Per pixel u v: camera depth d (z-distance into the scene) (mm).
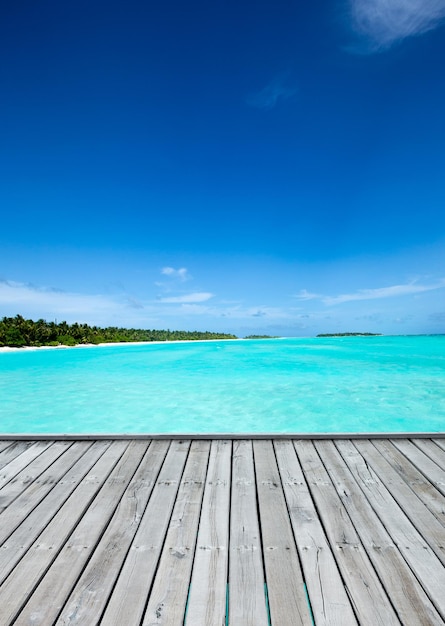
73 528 2393
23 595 1819
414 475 3156
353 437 4027
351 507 2645
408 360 20344
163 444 3941
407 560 2074
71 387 12430
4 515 2555
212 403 9844
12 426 7977
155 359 22859
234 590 1864
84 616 1696
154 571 1990
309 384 12602
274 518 2508
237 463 3432
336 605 1757
